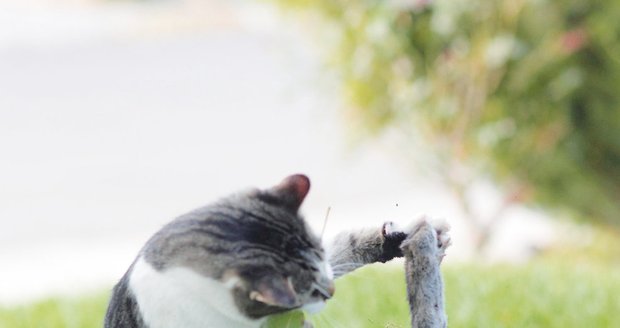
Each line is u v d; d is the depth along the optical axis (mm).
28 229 12195
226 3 24562
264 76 19062
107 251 11320
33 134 16156
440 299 3703
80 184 13797
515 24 9398
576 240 10812
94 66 20391
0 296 9711
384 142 10188
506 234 11336
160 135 15961
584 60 9477
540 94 9609
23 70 20156
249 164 14508
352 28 9727
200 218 3602
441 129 9852
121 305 3658
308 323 3707
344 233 4004
